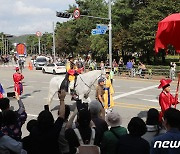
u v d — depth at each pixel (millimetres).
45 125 4809
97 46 45094
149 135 5117
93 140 4871
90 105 5641
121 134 4914
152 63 45469
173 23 8977
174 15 9250
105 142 4902
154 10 37562
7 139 4574
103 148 4918
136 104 16531
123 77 33031
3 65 60406
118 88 23719
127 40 40344
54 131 4867
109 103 12961
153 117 5223
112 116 5027
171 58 57688
